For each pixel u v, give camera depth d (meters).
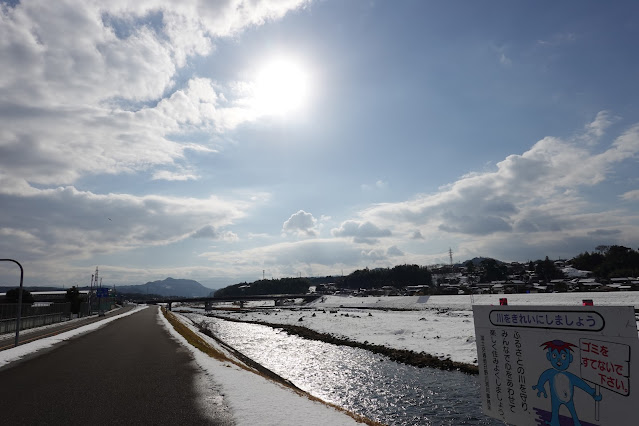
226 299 163.38
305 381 25.17
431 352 32.16
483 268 195.12
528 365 4.87
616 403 3.82
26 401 10.93
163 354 20.50
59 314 53.06
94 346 24.06
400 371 27.22
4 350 21.45
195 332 42.22
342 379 25.55
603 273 144.00
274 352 37.41
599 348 4.02
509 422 5.12
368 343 40.69
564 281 133.00
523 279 160.25
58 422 9.05
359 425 9.17
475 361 27.59
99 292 84.44
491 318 5.50
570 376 4.32
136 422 9.02
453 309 89.81
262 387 13.01
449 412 18.30
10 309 35.59
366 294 176.38
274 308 149.12
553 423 4.50
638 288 94.06
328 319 74.44
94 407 10.28
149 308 120.19
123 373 15.09
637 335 3.66
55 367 16.47
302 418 9.46
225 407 10.27
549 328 4.61
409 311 91.44
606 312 3.96
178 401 10.88
